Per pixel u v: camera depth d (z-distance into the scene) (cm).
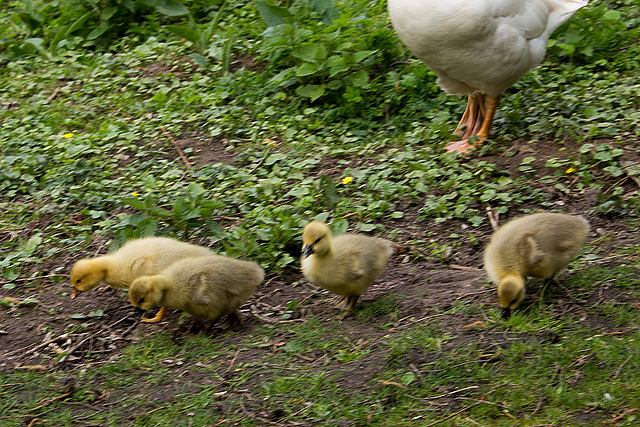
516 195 441
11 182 462
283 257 420
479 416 369
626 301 394
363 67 508
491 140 469
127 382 382
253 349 390
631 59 512
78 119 498
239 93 506
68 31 549
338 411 372
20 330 400
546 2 466
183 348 391
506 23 449
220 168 464
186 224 430
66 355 391
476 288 404
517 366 378
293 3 543
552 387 373
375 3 570
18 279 419
